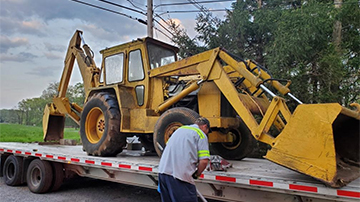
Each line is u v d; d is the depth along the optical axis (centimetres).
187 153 293
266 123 363
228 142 546
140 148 719
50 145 798
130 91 559
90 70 675
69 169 594
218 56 445
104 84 613
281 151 307
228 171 373
